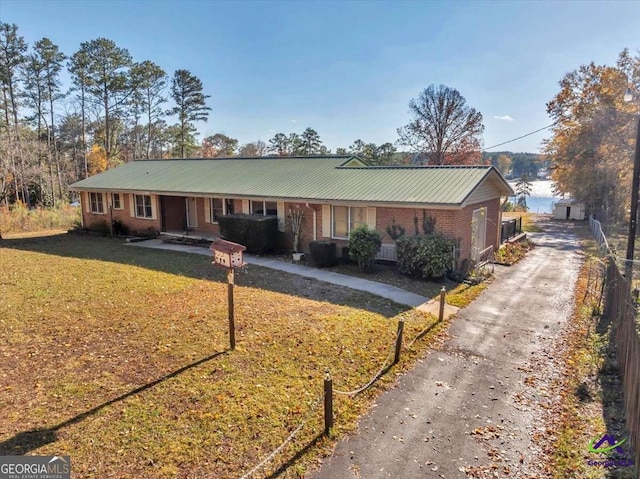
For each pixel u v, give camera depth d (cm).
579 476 417
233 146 6862
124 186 2141
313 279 1242
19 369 633
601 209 3086
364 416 531
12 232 2467
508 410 549
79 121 4459
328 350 710
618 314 745
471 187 1316
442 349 753
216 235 1969
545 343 779
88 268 1384
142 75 4153
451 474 426
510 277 1345
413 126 4156
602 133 2620
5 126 3506
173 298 1021
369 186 1505
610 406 545
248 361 663
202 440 464
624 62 2578
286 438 473
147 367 640
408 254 1256
